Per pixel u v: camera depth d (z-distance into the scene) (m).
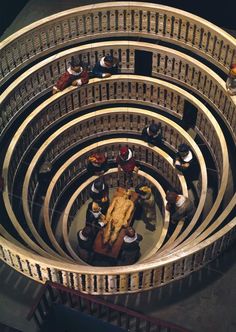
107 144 19.09
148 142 18.77
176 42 16.92
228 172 15.35
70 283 11.92
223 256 12.64
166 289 12.28
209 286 12.28
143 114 18.33
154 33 17.12
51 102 16.97
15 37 15.89
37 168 17.66
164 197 18.81
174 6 19.20
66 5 18.22
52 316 12.64
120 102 18.59
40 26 16.20
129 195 18.44
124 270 11.18
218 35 15.62
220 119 17.73
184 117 18.41
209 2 19.14
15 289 12.41
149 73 18.34
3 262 12.79
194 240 11.96
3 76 16.38
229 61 15.92
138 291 12.12
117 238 16.94
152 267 11.19
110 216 17.03
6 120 16.42
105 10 16.53
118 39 18.19
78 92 17.55
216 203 13.84
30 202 17.19
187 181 18.12
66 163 18.44
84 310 12.13
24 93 16.73
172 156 19.23
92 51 17.16
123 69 17.91
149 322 11.23
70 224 18.95
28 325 12.05
